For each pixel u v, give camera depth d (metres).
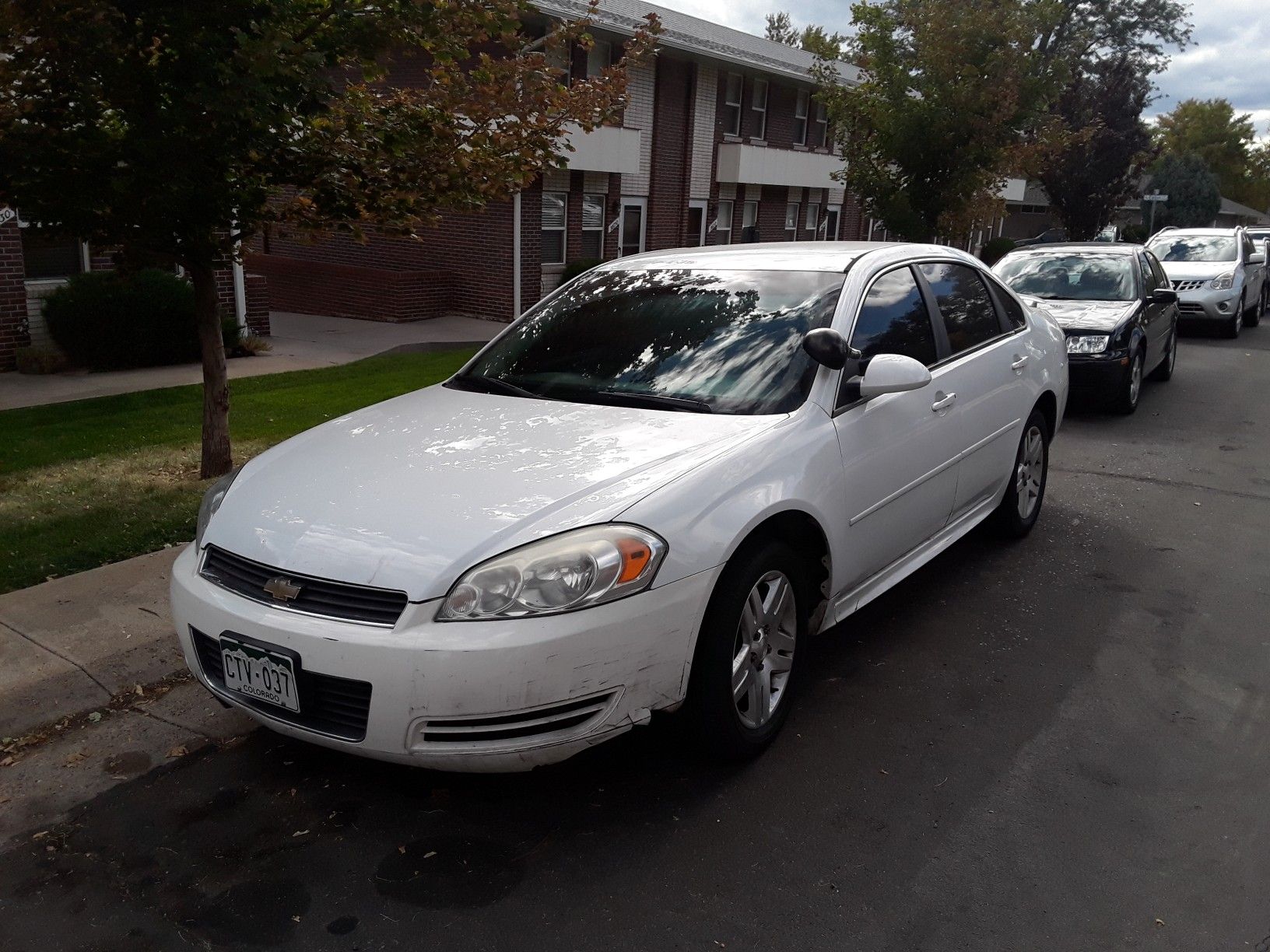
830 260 4.38
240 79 4.83
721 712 3.19
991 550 5.71
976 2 15.28
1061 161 34.75
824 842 2.99
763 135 24.89
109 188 5.31
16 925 2.68
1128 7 37.44
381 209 6.12
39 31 4.98
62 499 6.22
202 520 3.44
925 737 3.61
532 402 3.86
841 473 3.65
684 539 2.97
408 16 5.46
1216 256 17.55
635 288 4.51
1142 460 7.99
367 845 3.00
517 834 3.04
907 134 15.49
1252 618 4.73
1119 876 2.84
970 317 5.11
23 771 3.43
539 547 2.80
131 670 4.04
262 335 14.88
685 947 2.56
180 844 3.02
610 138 19.02
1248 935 2.60
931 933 2.61
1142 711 3.82
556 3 16.33
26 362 11.51
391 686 2.72
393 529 2.93
